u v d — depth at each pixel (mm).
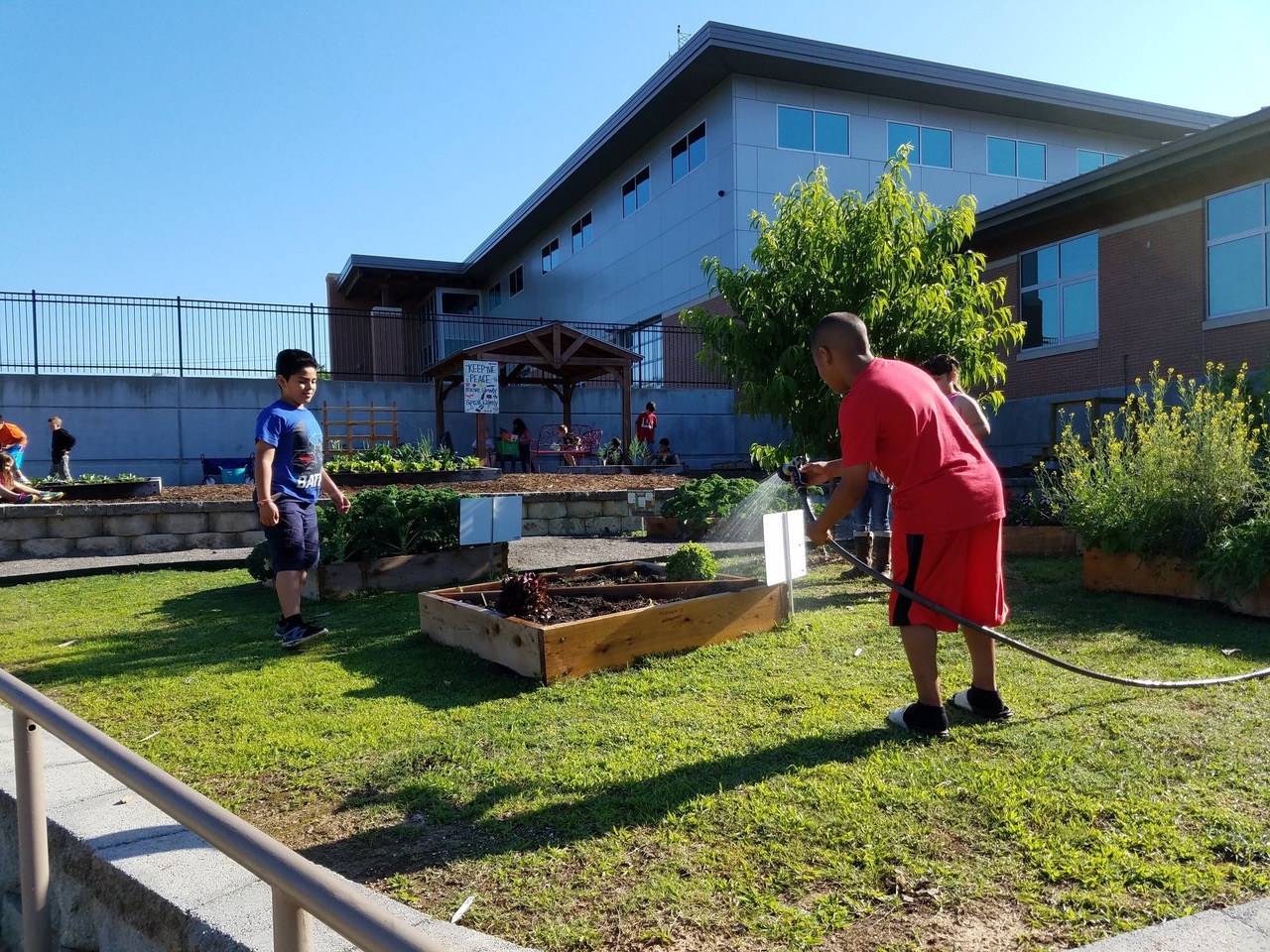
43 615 6500
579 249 31281
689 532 9422
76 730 1835
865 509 7133
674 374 23734
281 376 5176
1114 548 6078
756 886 2287
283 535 5047
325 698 4090
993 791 2754
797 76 22656
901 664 4324
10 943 2895
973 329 7000
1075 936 2016
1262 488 5863
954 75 23469
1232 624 5121
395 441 18719
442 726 3633
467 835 2666
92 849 2381
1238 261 13156
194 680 4449
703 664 4406
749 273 7449
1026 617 5355
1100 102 25406
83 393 16766
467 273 38531
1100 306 15344
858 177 23828
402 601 6473
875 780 2879
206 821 1369
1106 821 2564
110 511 9930
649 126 25609
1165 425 6336
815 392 7016
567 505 11516
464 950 1938
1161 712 3502
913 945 2004
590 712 3725
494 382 16156
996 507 3324
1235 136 11844
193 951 1987
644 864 2420
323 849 2621
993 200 25656
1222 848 2400
